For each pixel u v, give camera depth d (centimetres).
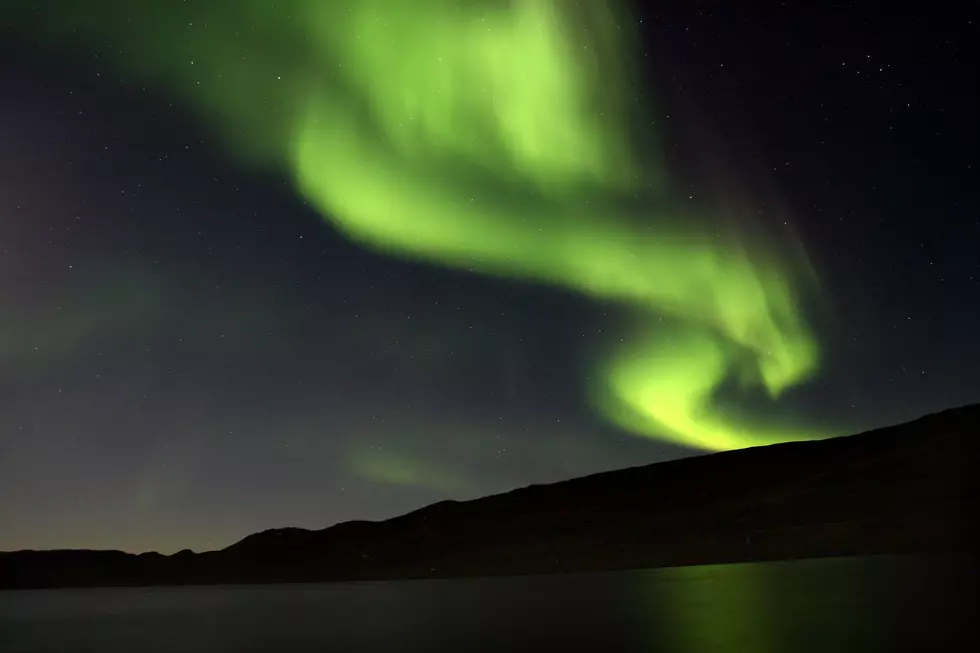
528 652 1175
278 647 1491
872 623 1199
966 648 925
